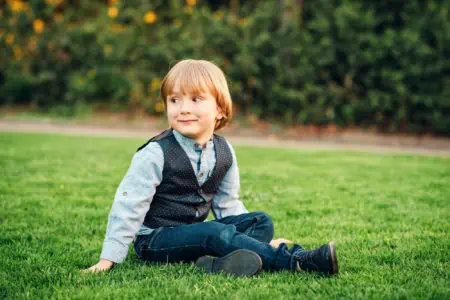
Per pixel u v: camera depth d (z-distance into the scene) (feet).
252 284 8.04
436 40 37.24
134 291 7.70
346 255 9.81
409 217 13.16
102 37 43.83
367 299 7.45
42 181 17.06
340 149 31.58
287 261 8.62
